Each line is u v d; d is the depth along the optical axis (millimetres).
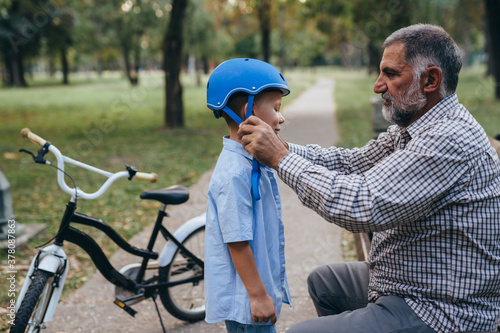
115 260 4223
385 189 1543
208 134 12602
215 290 1762
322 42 58406
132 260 4223
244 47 39844
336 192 1559
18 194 6664
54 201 6266
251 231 1696
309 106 19484
